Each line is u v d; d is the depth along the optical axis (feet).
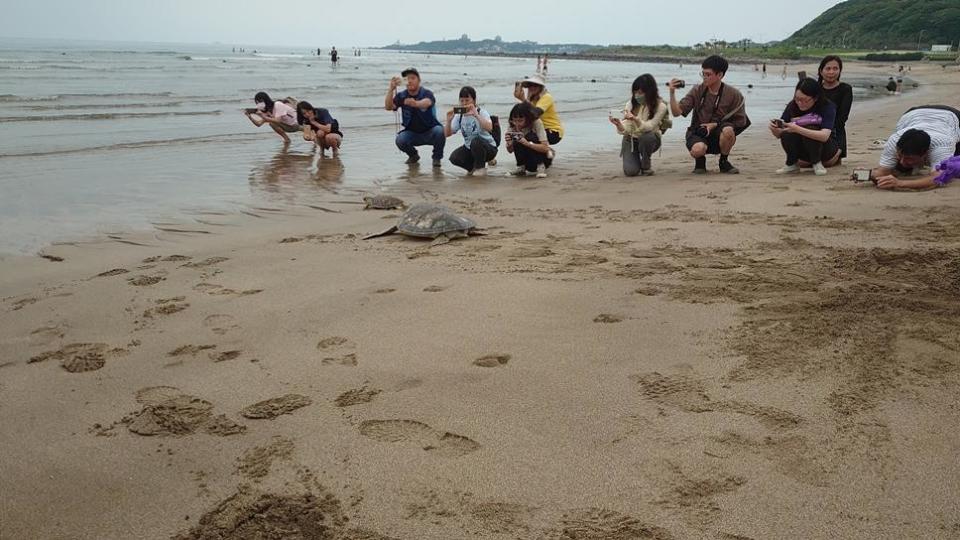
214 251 15.90
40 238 16.88
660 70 217.77
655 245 14.89
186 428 7.88
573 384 8.46
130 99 54.19
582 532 5.85
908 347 8.61
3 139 32.14
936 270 11.81
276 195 22.67
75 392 8.91
